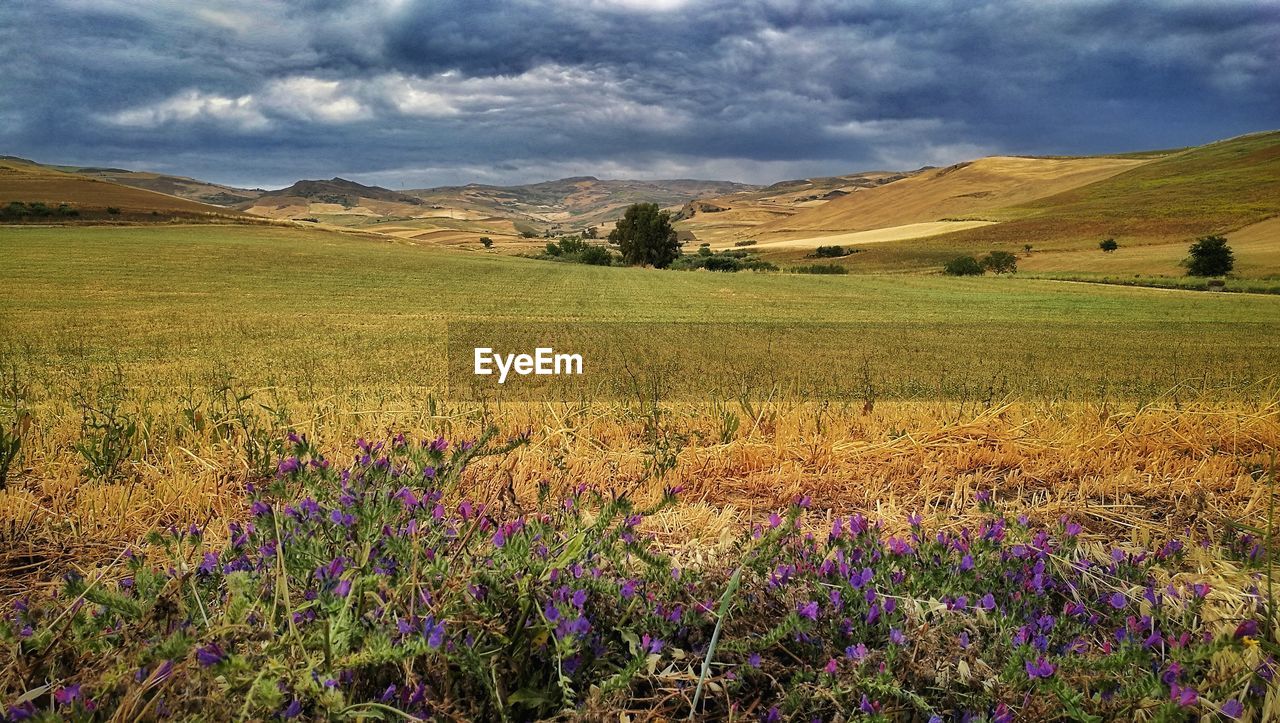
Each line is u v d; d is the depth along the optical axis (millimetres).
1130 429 5426
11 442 4426
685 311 40312
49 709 1662
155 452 5008
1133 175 185625
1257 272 81750
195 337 24875
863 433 5828
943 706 1858
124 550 3115
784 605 2172
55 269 55781
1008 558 2508
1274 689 1895
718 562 2629
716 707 1957
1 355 19172
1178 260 95625
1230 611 2455
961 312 42094
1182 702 1661
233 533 2381
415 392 11250
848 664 1871
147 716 1549
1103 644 2195
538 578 1890
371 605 1904
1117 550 2775
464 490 3629
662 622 2035
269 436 4926
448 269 72812
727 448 4965
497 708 1688
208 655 1448
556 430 5477
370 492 2297
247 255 74312
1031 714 1753
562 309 40188
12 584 2885
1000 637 2041
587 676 1891
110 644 1871
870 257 130125
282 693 1481
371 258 79750
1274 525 3508
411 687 1683
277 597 1749
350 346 22547
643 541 2395
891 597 2133
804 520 3650
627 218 111312
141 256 68438
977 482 4430
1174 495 4113
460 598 1833
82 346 21969
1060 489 4234
